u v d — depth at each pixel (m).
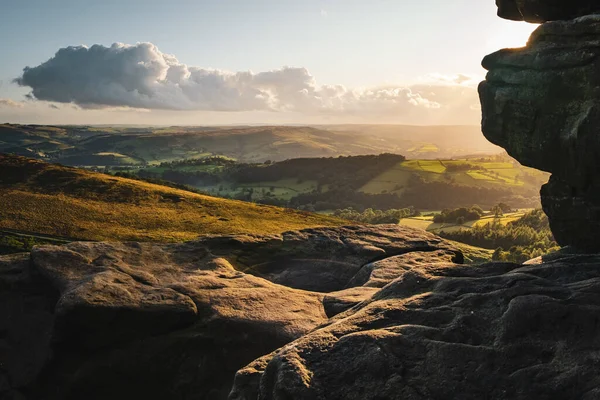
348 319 13.73
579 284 13.51
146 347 22.70
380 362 11.51
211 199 157.62
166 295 23.62
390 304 14.23
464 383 10.75
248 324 22.47
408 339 12.14
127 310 22.47
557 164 20.50
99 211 132.88
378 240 32.22
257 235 32.47
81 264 26.00
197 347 22.69
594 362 10.48
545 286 13.67
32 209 129.12
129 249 28.28
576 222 21.72
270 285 25.97
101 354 22.80
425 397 10.59
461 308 13.21
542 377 10.45
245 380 13.36
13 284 25.73
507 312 12.22
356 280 25.86
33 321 24.67
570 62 19.23
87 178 162.25
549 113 20.12
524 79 20.95
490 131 22.98
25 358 23.73
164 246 29.64
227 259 30.00
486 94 22.89
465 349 11.48
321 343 12.53
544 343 11.40
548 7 22.03
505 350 11.30
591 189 20.14
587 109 18.75
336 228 34.16
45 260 25.78
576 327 11.59
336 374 11.48
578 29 19.02
